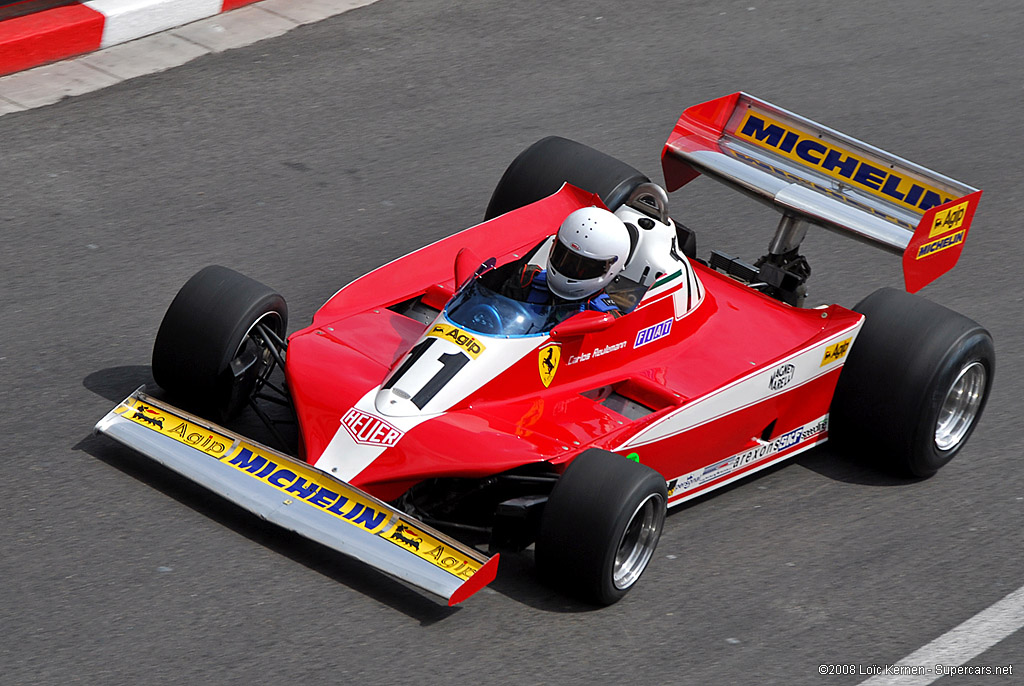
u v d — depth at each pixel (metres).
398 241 36.59
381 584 23.56
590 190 32.56
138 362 30.03
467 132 42.91
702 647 23.06
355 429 23.89
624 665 22.36
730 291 30.62
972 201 28.62
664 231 28.64
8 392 28.30
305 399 24.52
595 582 22.73
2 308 31.56
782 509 27.48
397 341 26.66
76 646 21.50
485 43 49.06
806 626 23.91
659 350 28.00
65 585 22.77
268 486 23.09
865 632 23.95
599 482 22.56
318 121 42.69
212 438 24.19
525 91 45.91
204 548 23.94
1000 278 37.75
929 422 27.95
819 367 27.95
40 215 35.97
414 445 23.53
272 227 36.62
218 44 46.69
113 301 32.44
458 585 21.58
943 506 28.11
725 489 28.05
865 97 47.91
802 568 25.56
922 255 28.20
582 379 26.58
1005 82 50.12
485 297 26.00
